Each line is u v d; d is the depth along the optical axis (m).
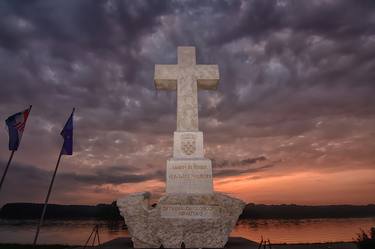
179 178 13.34
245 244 13.71
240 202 13.13
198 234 12.72
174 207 12.93
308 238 29.98
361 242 14.69
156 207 12.97
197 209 12.92
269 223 65.75
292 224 59.12
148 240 12.74
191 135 14.21
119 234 37.56
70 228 48.97
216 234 12.73
